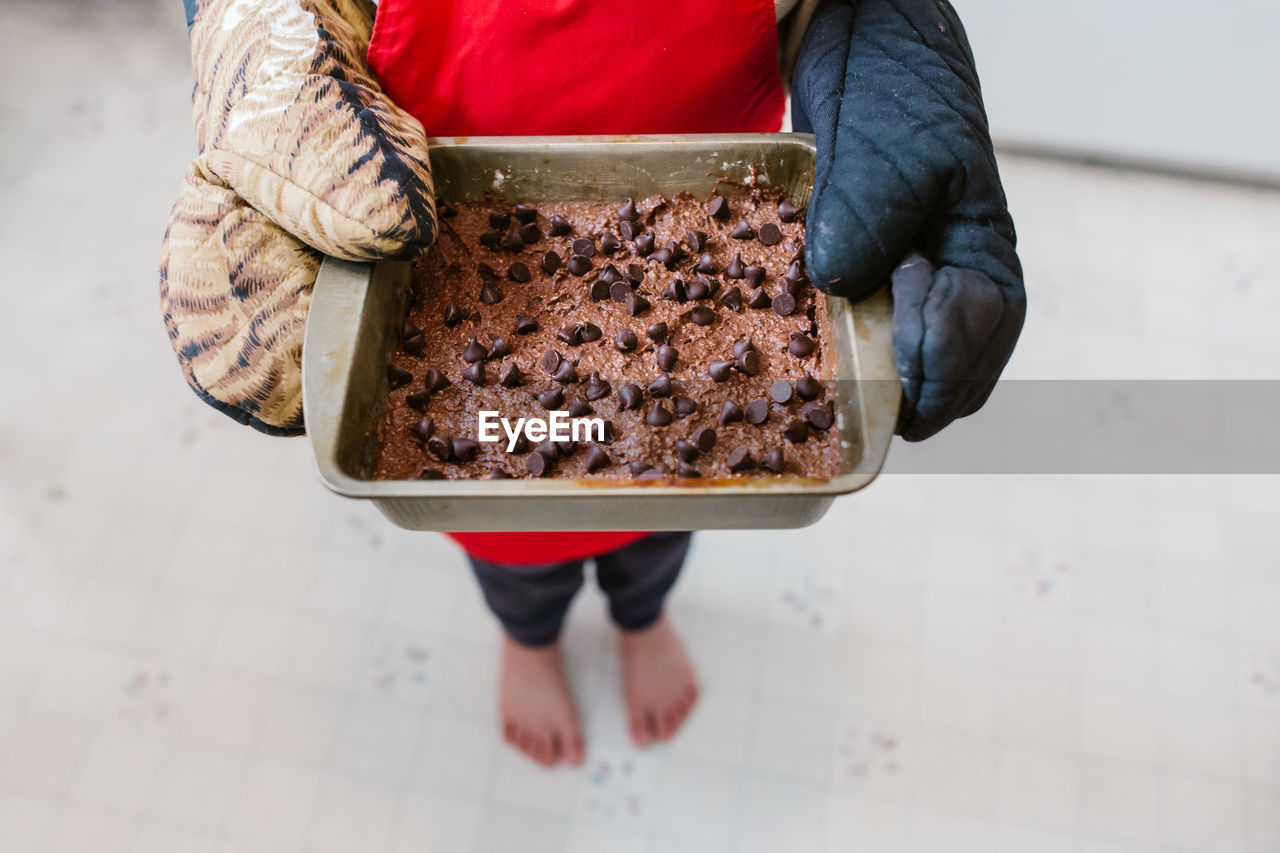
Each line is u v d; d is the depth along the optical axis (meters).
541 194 0.84
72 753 1.24
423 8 0.78
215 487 1.37
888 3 0.82
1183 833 1.23
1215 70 1.45
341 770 1.25
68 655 1.28
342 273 0.76
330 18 0.79
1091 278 1.54
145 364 1.44
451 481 0.70
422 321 0.83
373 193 0.74
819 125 0.79
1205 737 1.26
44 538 1.33
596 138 0.81
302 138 0.75
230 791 1.24
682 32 0.81
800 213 0.84
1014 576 1.34
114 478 1.37
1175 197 1.62
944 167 0.76
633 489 0.70
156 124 1.62
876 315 0.76
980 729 1.27
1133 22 1.40
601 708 1.29
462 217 0.85
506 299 0.83
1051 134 1.59
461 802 1.24
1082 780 1.25
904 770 1.26
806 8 0.84
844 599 1.33
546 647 1.24
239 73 0.77
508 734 1.26
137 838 1.22
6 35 1.67
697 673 1.30
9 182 1.56
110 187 1.57
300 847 1.22
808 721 1.28
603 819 1.24
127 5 1.68
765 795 1.25
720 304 0.83
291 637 1.30
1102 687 1.29
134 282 1.50
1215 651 1.30
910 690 1.29
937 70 0.79
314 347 0.74
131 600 1.30
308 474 1.39
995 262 0.76
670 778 1.26
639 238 0.84
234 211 0.77
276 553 1.34
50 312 1.47
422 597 1.33
